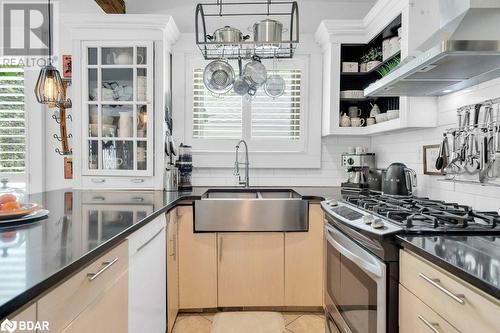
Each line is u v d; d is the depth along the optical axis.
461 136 1.71
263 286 2.28
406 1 1.91
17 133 2.88
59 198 2.11
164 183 2.58
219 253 2.27
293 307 2.32
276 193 2.76
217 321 1.48
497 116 1.52
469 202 1.73
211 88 2.27
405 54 1.92
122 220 1.38
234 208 2.26
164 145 2.59
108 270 1.08
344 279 1.69
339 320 1.75
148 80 2.53
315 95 2.88
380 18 2.27
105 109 2.61
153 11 2.87
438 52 1.21
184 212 2.25
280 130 2.93
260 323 1.46
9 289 0.65
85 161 2.56
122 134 2.59
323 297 2.28
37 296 0.70
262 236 2.28
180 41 2.86
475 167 1.63
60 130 2.88
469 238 1.17
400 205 1.72
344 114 2.74
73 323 0.85
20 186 2.88
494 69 1.41
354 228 1.44
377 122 2.45
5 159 2.87
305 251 2.28
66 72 2.87
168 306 1.94
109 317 1.08
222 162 2.90
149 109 2.54
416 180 2.09
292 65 2.89
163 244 1.82
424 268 1.06
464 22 1.33
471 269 0.84
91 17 2.43
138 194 2.34
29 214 1.40
